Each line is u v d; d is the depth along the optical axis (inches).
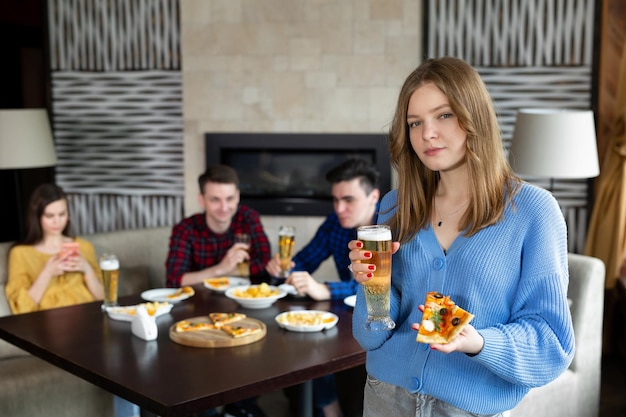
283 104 197.9
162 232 158.4
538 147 142.9
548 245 52.6
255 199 202.8
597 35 177.2
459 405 54.4
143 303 108.2
